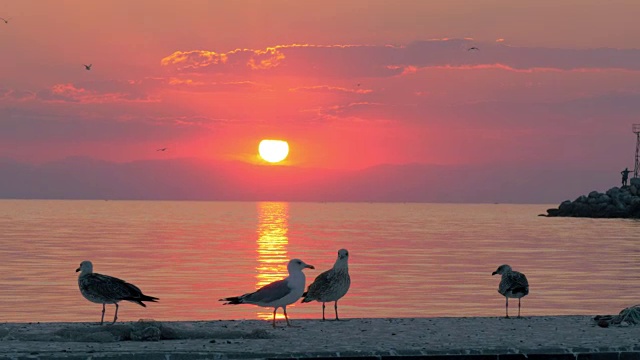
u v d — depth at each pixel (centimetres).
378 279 4712
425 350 1492
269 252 6881
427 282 4553
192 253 6694
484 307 3475
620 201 17612
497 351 1498
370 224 14488
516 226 13450
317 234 10412
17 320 3009
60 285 4222
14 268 5184
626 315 1894
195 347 1526
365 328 1816
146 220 15838
